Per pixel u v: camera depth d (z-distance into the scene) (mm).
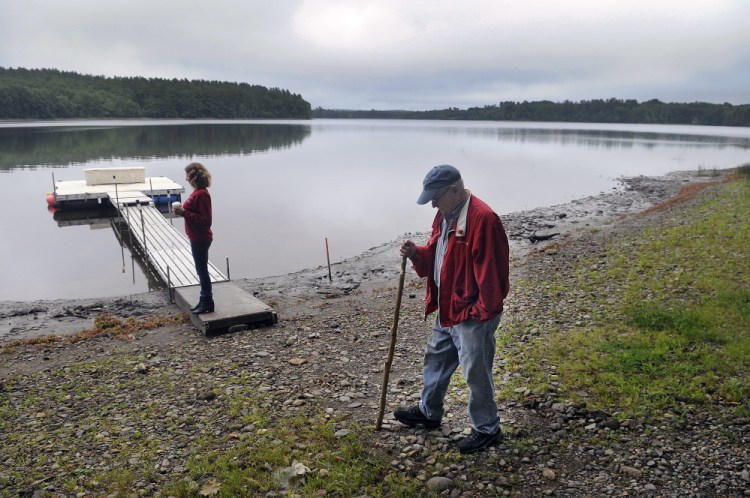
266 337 8148
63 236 20484
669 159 53438
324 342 7695
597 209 24250
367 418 5062
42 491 4121
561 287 9461
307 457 4359
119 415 5477
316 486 3969
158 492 4023
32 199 28828
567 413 4820
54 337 8797
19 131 90062
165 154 53875
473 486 3898
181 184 33875
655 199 26906
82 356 7844
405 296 10875
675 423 4531
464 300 4008
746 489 3674
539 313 8023
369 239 19219
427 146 75438
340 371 6473
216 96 196125
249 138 84188
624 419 4645
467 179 37719
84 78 186750
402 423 4836
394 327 4586
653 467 4004
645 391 5090
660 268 10008
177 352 7613
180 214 8219
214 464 4328
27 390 6359
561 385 5359
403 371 6402
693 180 34281
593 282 9625
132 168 28688
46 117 145500
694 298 7902
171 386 6203
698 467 3955
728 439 4250
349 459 4277
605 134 120438
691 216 17141
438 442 4492
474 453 4277
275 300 11367
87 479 4254
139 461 4477
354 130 142250
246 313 8727
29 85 153750
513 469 4070
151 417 5367
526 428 4625
